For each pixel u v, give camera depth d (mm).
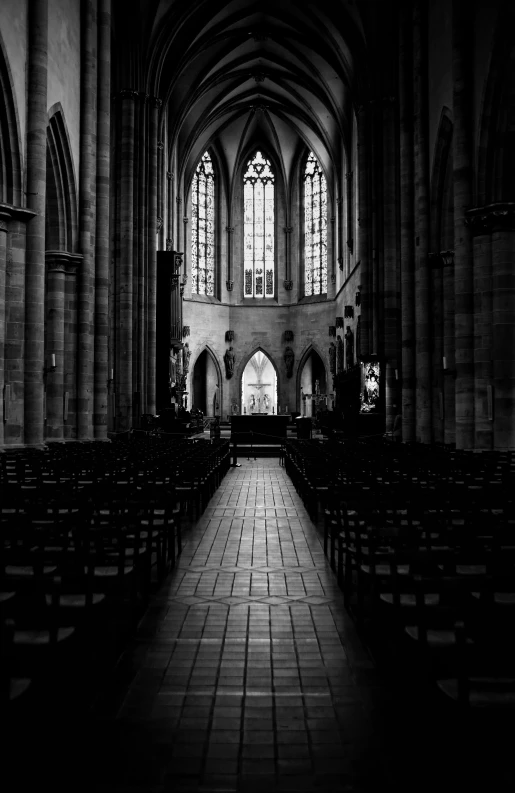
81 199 26625
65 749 4609
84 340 26375
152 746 4691
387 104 40625
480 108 21750
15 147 21016
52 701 4418
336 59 46688
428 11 27844
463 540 6121
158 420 35938
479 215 21500
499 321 21391
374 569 6613
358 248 45469
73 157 26078
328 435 40594
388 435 33906
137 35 38062
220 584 9320
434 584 4285
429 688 4613
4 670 3453
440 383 27875
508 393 21312
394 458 17188
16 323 21078
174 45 44250
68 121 25500
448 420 27078
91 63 27125
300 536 13109
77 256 26156
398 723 5066
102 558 6770
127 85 38250
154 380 38938
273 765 4434
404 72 30062
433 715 4664
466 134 22359
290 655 6547
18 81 21062
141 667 6223
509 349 21344
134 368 37812
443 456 18078
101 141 27859
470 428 22047
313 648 6738
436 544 6527
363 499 9141
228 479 25312
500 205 21109
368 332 41438
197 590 9008
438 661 4035
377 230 41031
